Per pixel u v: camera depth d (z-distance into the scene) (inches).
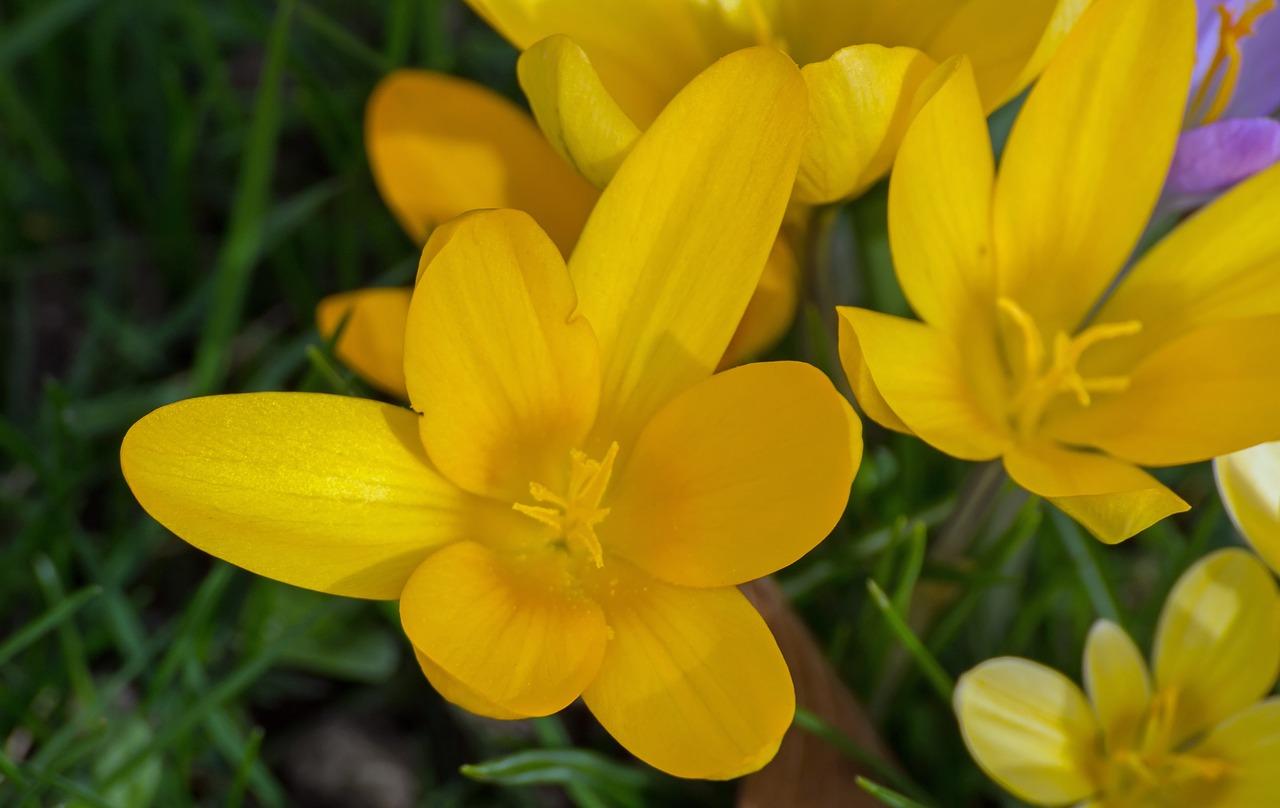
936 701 10.5
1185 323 9.2
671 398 8.9
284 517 8.6
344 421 8.7
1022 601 10.8
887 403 8.5
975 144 8.8
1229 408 8.8
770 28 9.8
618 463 9.0
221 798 10.6
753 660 8.5
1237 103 9.9
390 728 11.0
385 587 8.6
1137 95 9.0
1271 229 9.1
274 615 10.7
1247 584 9.4
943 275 9.0
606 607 8.8
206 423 8.5
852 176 8.9
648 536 8.9
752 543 8.6
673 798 10.1
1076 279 9.3
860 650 10.2
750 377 8.6
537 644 8.6
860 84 8.6
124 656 10.8
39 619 10.2
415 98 10.4
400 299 10.4
